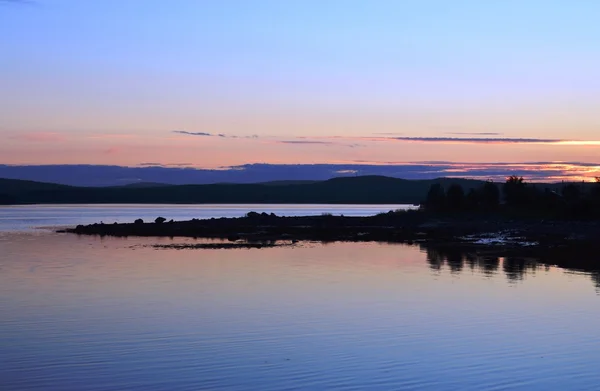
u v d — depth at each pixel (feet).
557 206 332.39
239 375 58.34
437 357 64.13
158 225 300.40
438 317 83.46
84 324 79.36
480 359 63.52
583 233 228.63
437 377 57.77
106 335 73.46
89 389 54.60
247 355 64.95
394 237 237.45
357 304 92.99
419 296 100.01
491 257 161.07
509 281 116.57
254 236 245.86
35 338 72.08
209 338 72.08
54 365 61.46
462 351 66.49
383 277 122.72
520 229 257.75
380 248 191.01
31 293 103.50
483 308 89.76
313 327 77.56
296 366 61.00
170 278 121.80
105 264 146.30
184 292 104.53
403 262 150.30
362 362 62.39
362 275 125.80
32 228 312.09
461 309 88.99
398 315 84.89
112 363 62.13
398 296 100.12
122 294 102.58
